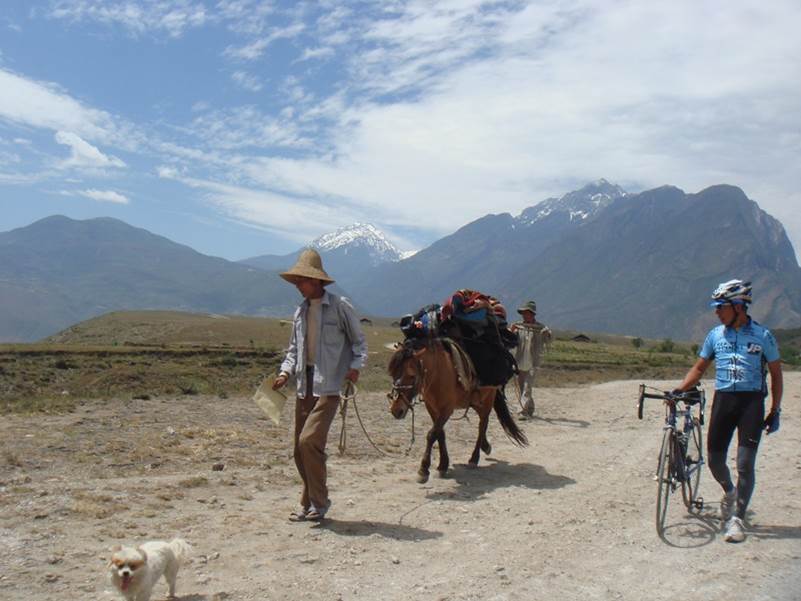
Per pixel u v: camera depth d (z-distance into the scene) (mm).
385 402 18469
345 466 10781
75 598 5391
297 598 5660
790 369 40906
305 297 7770
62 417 13539
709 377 34875
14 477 8758
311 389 7723
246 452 11125
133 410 15047
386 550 6895
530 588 6059
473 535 7535
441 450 10484
